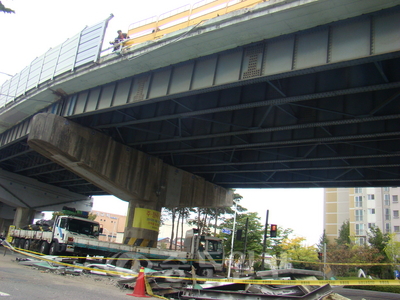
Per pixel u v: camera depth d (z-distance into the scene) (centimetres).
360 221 7325
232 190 3809
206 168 3241
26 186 4784
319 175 2847
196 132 2180
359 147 2150
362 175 2644
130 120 2184
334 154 2227
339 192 8519
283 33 1371
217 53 1596
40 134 2208
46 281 1028
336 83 1425
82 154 2377
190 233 2191
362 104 1608
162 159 3031
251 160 2611
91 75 2011
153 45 1631
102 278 1258
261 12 1295
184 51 1594
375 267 4034
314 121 1723
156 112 2052
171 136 2278
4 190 4547
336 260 4300
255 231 3981
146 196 2770
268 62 1434
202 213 4791
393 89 1540
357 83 1370
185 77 1692
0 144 3391
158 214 2862
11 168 4712
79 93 2309
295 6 1216
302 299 821
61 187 5234
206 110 1781
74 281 1122
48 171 4219
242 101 1689
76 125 2384
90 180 2623
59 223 2145
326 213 8581
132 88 1938
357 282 805
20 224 4678
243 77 1482
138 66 1800
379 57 1180
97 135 2492
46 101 2528
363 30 1229
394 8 1158
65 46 2295
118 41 1934
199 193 3303
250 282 930
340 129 1919
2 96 3069
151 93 1819
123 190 2642
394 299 1599
